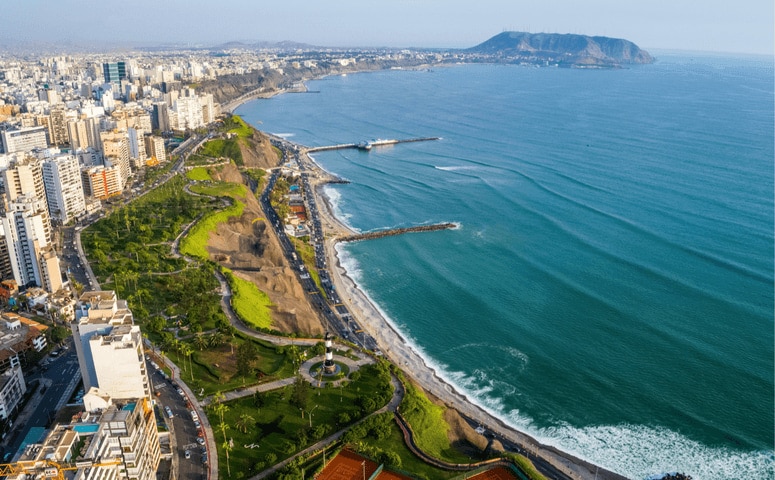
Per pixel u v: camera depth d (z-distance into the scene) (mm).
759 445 198000
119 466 140000
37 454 126062
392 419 194000
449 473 173375
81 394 190125
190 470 163875
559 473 185250
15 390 186875
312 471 168375
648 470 189000
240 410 190625
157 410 187125
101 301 176000
